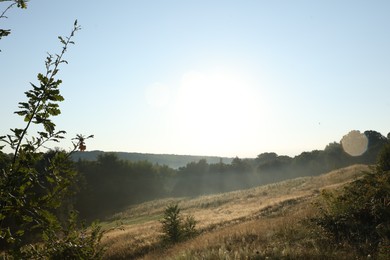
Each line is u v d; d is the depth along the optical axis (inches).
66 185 130.8
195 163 5088.6
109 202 3538.4
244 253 395.2
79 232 147.3
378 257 313.9
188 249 542.3
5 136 129.6
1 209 120.9
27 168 128.9
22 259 125.0
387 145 796.0
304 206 932.6
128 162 4158.5
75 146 137.9
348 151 4338.1
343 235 406.3
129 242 944.3
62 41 141.1
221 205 2027.6
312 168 4867.1
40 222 128.6
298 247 391.2
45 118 137.9
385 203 416.5
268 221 736.3
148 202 3294.8
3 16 133.6
